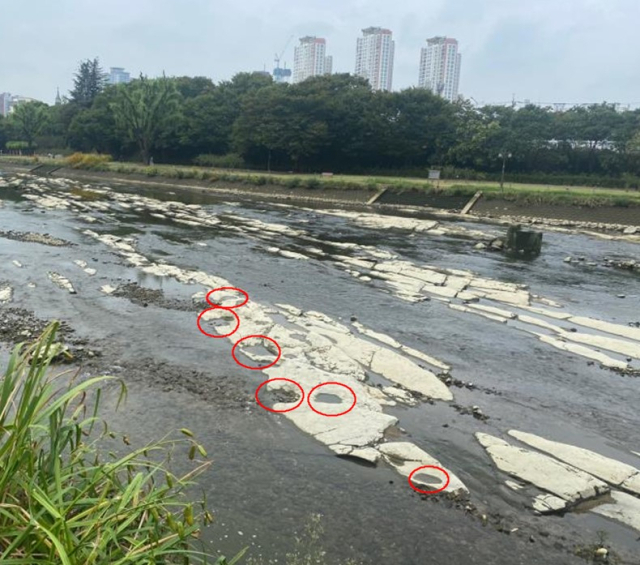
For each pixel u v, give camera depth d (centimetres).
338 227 3155
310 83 6594
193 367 1047
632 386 1065
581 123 5712
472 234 3039
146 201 4059
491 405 961
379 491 696
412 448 790
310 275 1895
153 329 1245
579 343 1303
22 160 7712
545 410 953
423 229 3172
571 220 3600
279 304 1505
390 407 925
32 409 341
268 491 684
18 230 2516
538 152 5934
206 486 684
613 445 848
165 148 7694
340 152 6481
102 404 873
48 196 4125
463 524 642
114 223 2903
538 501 686
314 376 1014
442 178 5788
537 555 597
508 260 2355
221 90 7575
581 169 5997
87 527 331
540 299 1716
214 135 7238
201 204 4091
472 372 1108
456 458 781
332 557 578
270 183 5297
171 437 793
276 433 824
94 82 9744
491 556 593
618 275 2125
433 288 1772
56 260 1912
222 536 594
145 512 371
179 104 7425
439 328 1374
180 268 1889
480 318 1474
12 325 1213
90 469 373
